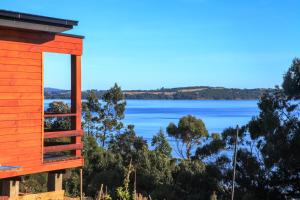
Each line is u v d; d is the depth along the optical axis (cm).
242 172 2333
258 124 2438
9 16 1022
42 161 1141
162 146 3869
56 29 1120
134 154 2464
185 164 2486
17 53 1092
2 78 1062
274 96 2488
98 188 1975
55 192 1258
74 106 1222
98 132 4188
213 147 2520
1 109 1061
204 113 16662
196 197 2181
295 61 2455
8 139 1073
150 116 14462
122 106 4247
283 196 2309
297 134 2238
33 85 1127
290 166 2216
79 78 1223
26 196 1192
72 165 1217
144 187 2272
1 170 1000
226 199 2252
